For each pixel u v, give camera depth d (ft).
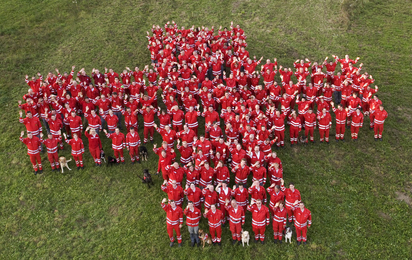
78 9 93.76
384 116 56.65
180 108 66.03
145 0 97.60
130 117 56.70
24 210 47.80
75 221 46.14
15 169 54.29
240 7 95.09
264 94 62.18
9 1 95.20
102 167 54.03
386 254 41.73
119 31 87.25
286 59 78.95
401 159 54.90
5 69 75.61
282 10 92.58
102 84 61.00
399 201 48.26
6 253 42.78
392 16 88.58
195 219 41.06
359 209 47.14
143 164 54.60
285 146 58.23
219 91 61.26
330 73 65.41
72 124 55.42
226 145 49.90
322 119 56.39
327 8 91.56
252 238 43.75
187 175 46.50
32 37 84.28
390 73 73.15
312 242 42.91
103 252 42.27
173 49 75.36
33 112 58.49
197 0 97.55
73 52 81.20
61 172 53.31
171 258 41.52
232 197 46.98
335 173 52.80
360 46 81.00
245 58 69.15
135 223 45.52
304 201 48.26
